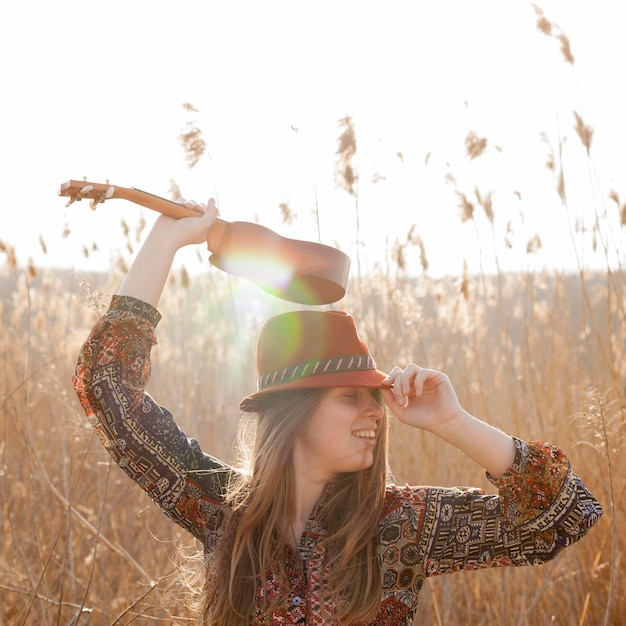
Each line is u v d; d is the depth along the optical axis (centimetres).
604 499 382
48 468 459
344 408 179
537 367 457
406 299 461
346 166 448
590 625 366
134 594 375
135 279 186
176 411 518
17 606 368
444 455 416
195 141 416
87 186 176
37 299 591
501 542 173
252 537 181
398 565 176
